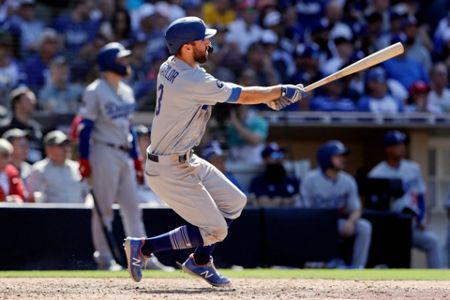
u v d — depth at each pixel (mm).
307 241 39750
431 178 57469
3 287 22859
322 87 54156
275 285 23922
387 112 53406
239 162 48781
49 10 51500
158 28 53062
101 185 34500
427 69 59875
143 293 21047
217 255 38375
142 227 35406
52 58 48875
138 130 40906
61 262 36031
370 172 52156
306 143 56906
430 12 65250
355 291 21953
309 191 42281
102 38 50125
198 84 20828
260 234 39062
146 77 50344
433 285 24344
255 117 49781
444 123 53562
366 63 21766
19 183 37219
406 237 43312
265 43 54688
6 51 47719
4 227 35406
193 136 21391
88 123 34156
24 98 42812
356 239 41719
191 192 21422
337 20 60250
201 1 57500
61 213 36094
